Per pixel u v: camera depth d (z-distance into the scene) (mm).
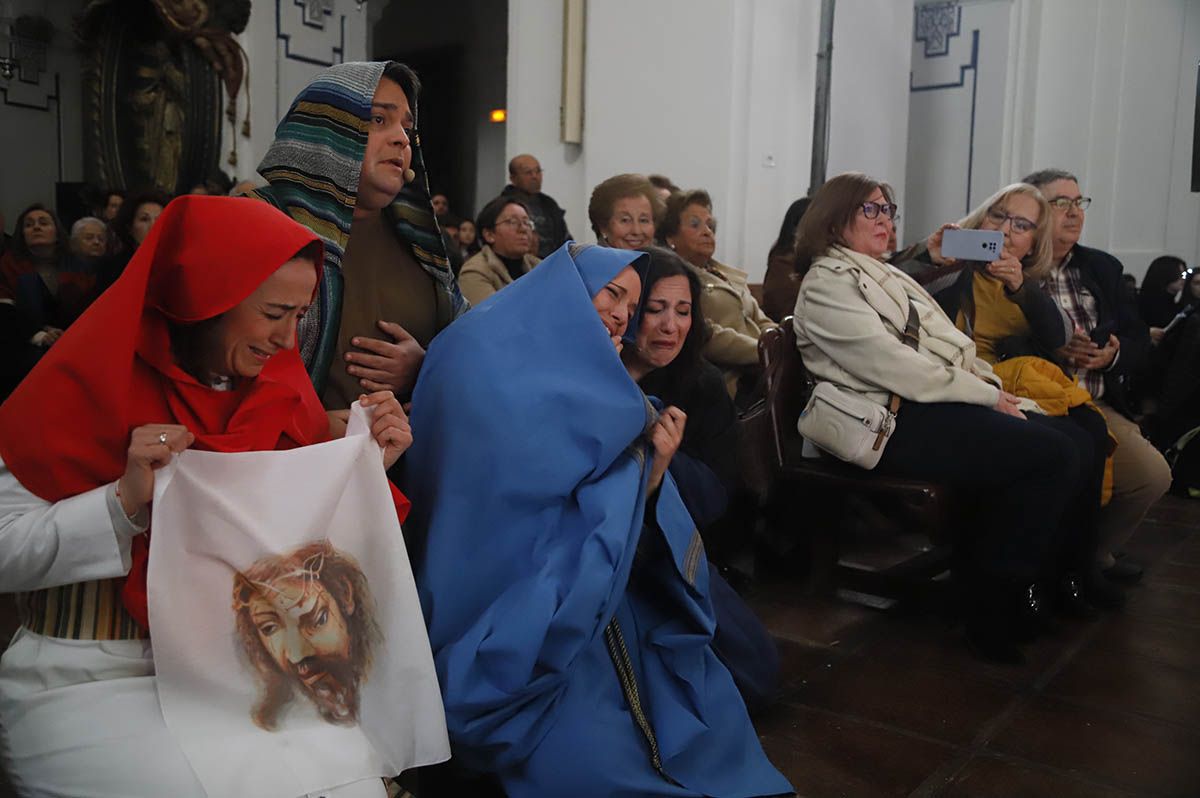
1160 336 6336
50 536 1464
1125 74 7789
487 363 2061
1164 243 7734
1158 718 2768
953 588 3613
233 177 7641
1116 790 2363
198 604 1534
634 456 2104
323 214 2059
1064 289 4168
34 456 1485
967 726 2691
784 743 2564
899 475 3467
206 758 1479
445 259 2391
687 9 6672
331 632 1640
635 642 2252
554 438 2012
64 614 1565
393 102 2166
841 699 2850
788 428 3719
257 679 1565
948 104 8648
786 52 6789
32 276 4996
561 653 1921
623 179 4012
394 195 2215
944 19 8586
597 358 2061
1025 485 3176
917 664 3125
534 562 2008
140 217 4457
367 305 2281
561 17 7160
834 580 3775
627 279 2236
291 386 1782
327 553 1657
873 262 3521
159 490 1496
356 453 1703
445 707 1899
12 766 1531
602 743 2039
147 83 7516
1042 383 3648
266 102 7871
